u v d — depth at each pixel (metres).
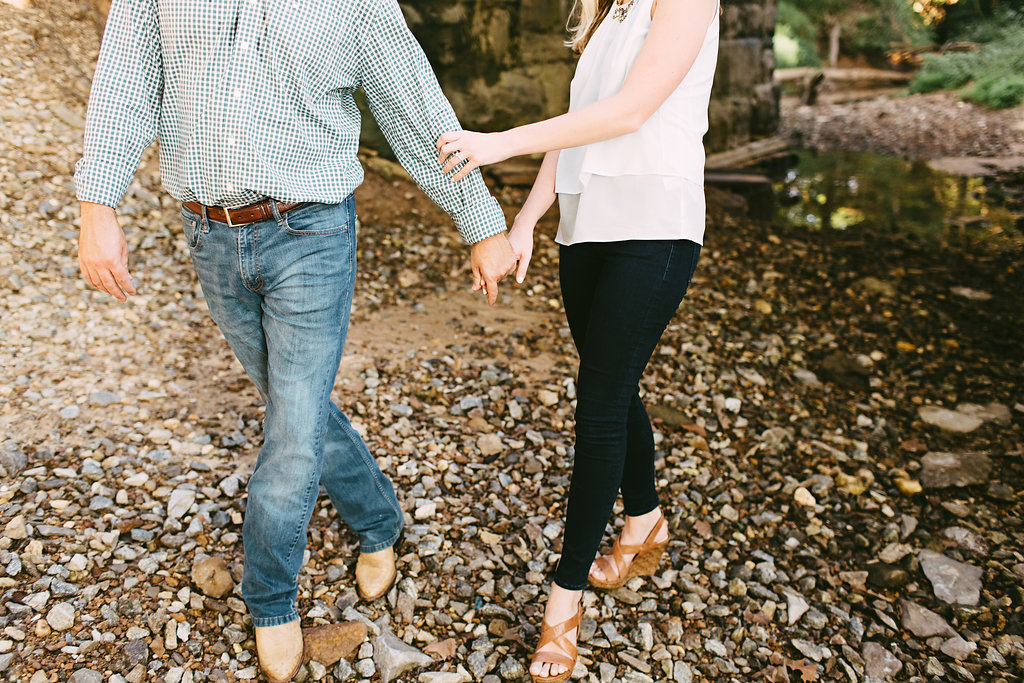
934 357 3.82
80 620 1.94
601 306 1.82
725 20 7.80
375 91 1.70
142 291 3.50
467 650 2.07
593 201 1.82
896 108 12.42
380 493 2.11
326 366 1.76
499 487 2.65
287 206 1.64
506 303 4.04
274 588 1.85
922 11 17.41
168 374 2.99
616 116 1.65
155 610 2.00
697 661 2.12
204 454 2.59
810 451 3.06
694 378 3.50
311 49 1.56
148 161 4.54
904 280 4.68
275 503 1.76
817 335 3.98
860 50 18.09
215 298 1.76
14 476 2.32
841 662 2.16
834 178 7.53
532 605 2.22
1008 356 3.84
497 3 5.46
